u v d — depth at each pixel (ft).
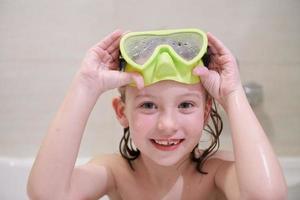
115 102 1.99
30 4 3.46
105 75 1.74
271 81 3.59
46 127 3.65
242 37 3.53
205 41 1.70
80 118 1.70
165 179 2.08
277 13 3.52
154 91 1.65
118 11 3.49
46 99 3.61
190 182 2.10
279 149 3.68
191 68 1.68
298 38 3.54
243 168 1.59
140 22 3.50
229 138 3.40
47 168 1.62
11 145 3.68
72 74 3.56
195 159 2.14
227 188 1.83
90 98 1.73
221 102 1.82
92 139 3.66
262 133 1.67
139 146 1.75
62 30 3.51
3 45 3.51
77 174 1.82
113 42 1.80
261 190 1.51
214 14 3.50
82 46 3.52
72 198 1.73
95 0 3.48
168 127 1.63
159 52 1.62
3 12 3.46
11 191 3.52
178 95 1.66
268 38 3.54
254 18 3.51
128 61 1.65
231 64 1.79
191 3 3.49
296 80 3.59
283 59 3.57
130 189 2.14
